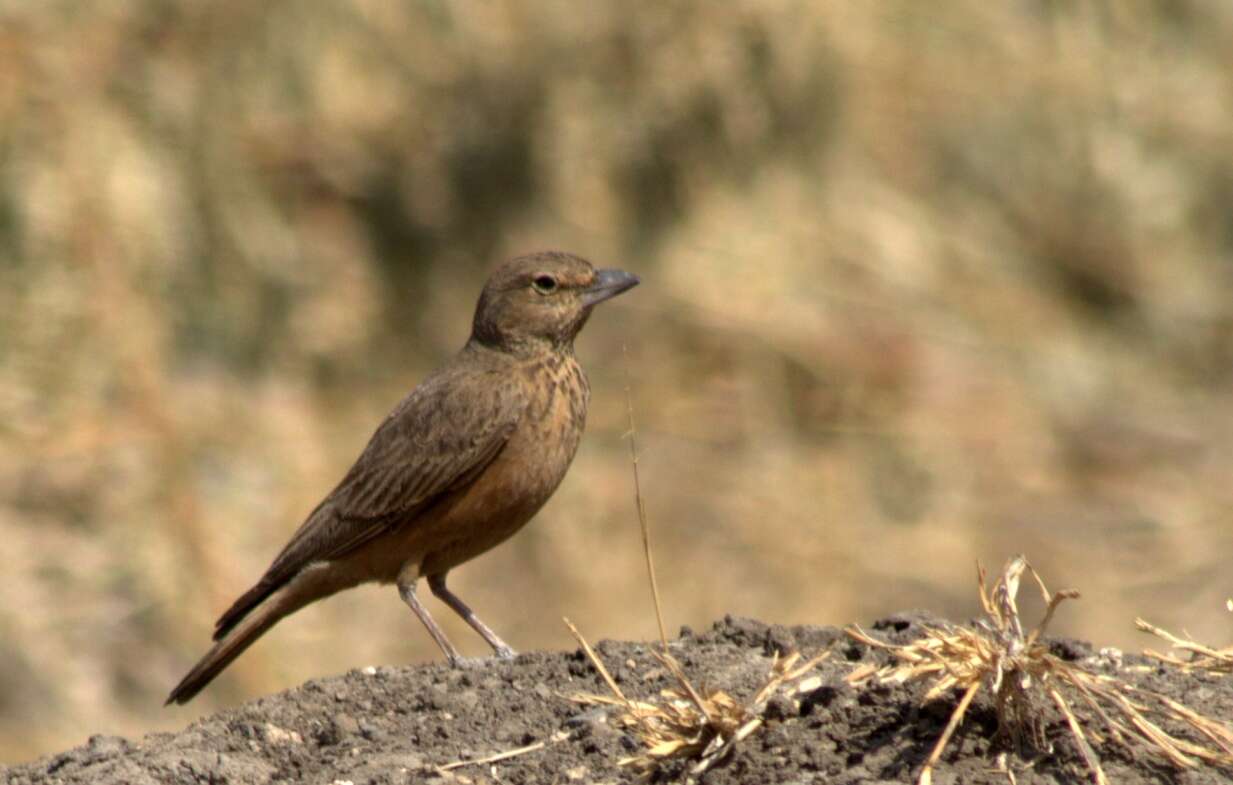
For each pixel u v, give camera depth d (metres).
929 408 18.00
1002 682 6.50
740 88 18.83
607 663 7.77
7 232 16.44
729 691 7.32
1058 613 16.03
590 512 16.48
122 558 15.27
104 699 14.48
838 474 17.12
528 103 18.64
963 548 16.77
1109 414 18.45
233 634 9.47
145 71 17.67
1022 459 17.77
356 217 18.38
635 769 6.82
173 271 17.27
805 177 19.20
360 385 17.73
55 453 15.78
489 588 15.84
